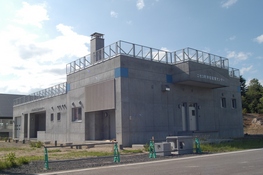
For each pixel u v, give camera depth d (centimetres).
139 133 2402
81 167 1257
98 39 2978
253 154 1573
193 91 2909
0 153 2088
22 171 1198
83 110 2800
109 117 2662
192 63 2623
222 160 1321
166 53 2745
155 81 2597
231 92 3406
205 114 2994
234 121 3356
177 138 1678
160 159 1469
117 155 1425
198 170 1020
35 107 4000
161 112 2592
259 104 6397
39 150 2311
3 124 6319
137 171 1053
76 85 2958
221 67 2998
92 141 2592
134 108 2409
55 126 3353
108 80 2491
